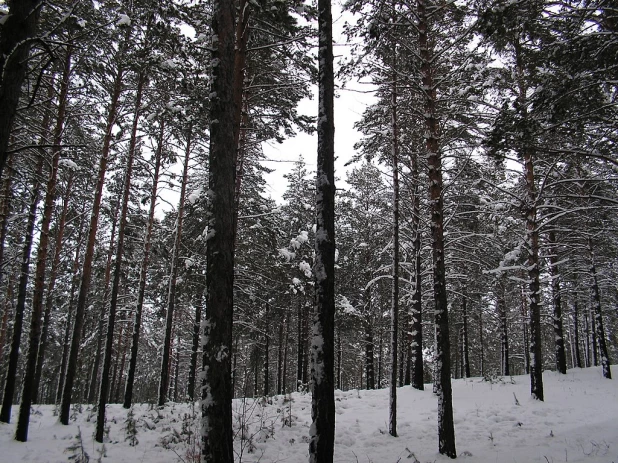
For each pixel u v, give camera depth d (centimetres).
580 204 1590
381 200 2106
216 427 533
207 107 1113
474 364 4662
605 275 2325
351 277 2284
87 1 1034
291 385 3878
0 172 455
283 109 1273
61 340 2767
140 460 876
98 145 1405
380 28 956
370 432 1092
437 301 941
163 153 1638
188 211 1758
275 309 2294
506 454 823
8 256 1526
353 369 3456
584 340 3862
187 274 1702
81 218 1994
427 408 1351
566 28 700
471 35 1077
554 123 709
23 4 487
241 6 919
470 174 1419
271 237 1709
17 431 1038
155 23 965
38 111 1219
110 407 1556
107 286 2156
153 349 3375
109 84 1245
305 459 870
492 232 1766
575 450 802
